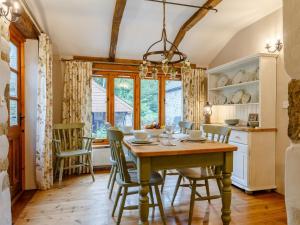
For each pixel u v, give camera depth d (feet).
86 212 8.07
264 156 10.05
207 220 7.51
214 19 11.45
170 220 7.50
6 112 4.60
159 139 8.27
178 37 12.15
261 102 10.04
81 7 9.96
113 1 9.65
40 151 10.17
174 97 15.35
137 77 14.62
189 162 6.54
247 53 12.04
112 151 8.38
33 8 9.33
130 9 10.33
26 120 10.23
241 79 12.20
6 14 4.79
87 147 12.26
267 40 10.73
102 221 7.43
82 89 13.11
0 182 4.18
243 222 7.38
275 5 10.09
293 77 1.88
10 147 8.77
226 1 10.00
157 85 15.05
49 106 10.65
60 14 10.32
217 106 14.73
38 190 10.22
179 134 9.84
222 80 13.93
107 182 11.35
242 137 10.18
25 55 10.14
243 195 9.74
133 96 14.64
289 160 1.92
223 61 14.12
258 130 9.90
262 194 9.85
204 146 6.81
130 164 9.07
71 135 12.69
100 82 14.11
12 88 9.07
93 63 13.70
